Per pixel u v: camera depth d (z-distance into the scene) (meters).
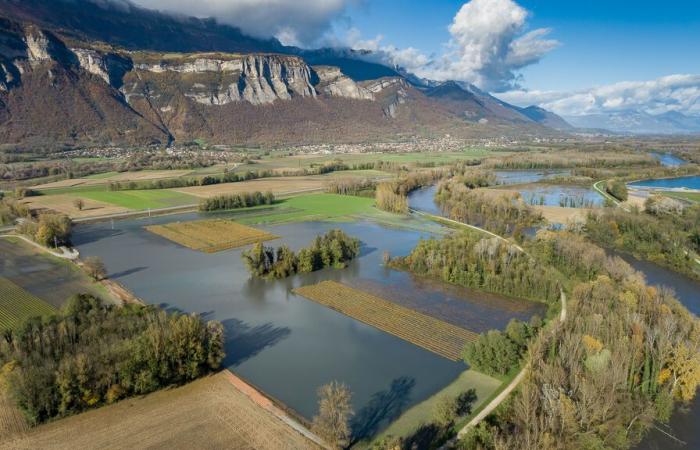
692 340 95.50
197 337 89.88
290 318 120.06
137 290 139.12
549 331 99.06
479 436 70.56
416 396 85.25
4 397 78.94
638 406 78.44
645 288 120.62
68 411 77.31
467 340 108.50
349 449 70.31
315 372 93.81
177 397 83.19
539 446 66.25
